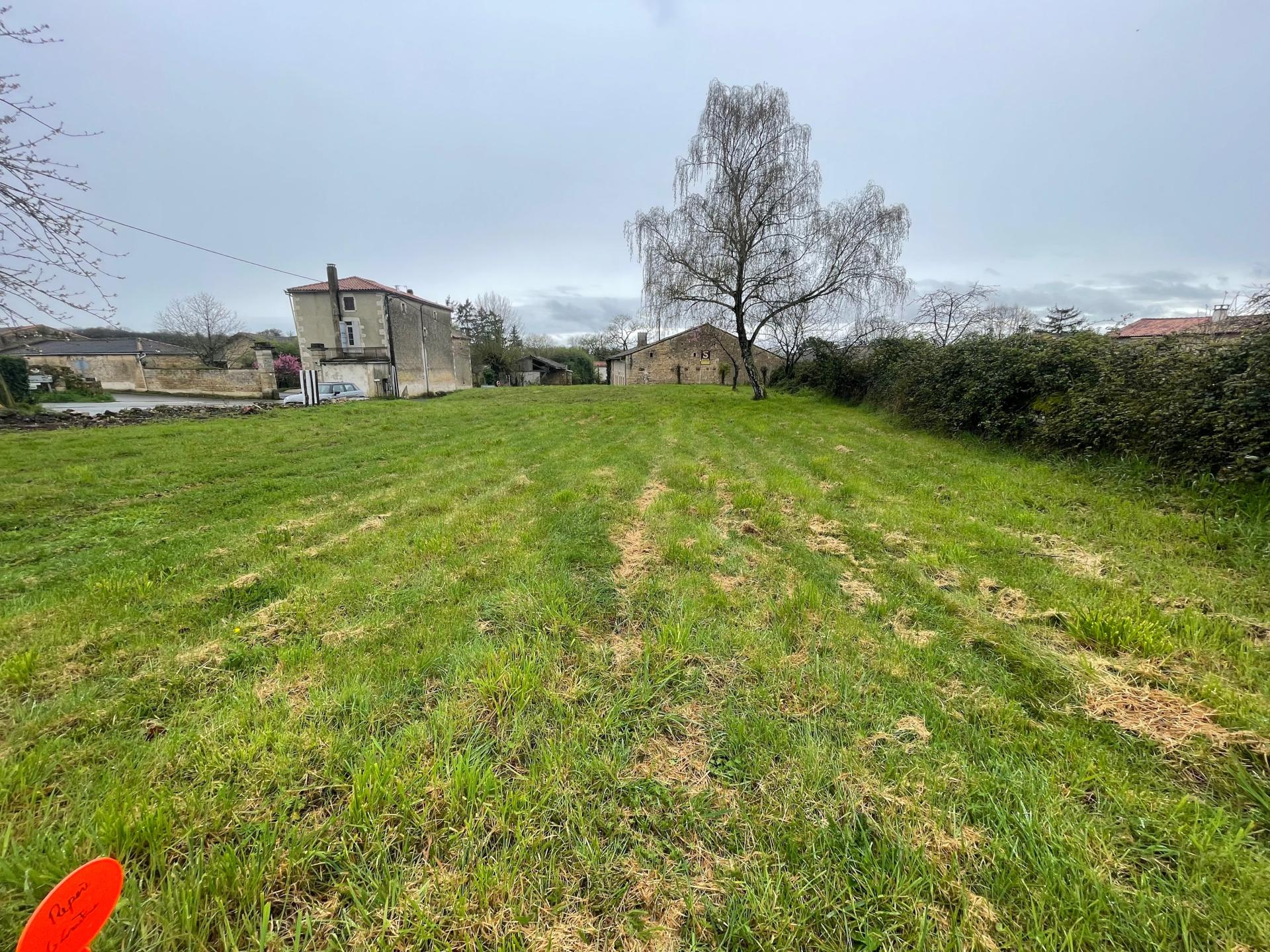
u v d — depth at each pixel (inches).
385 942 46.4
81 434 368.5
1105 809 59.0
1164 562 130.8
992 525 165.6
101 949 44.1
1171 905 47.9
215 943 46.7
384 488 219.1
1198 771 64.4
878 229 563.8
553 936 47.4
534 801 61.3
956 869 52.3
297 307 973.8
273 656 90.6
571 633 99.9
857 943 46.9
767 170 577.0
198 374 1097.4
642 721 75.7
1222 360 178.5
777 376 853.2
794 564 135.3
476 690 80.9
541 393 924.6
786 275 599.2
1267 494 153.7
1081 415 238.7
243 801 59.7
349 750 67.7
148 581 120.3
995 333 374.3
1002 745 69.4
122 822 54.7
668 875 53.2
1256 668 84.5
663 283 625.6
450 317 1183.6
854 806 60.1
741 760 67.9
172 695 79.4
